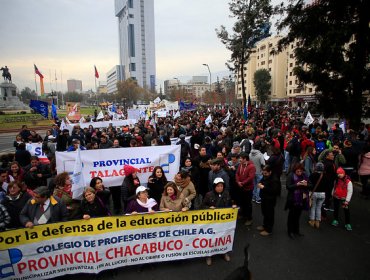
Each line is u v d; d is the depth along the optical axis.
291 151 9.86
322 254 5.51
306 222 7.02
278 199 8.73
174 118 24.31
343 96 12.28
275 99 82.94
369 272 4.93
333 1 11.66
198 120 20.02
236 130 13.80
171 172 7.48
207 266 5.08
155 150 7.31
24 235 4.30
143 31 192.00
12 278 4.33
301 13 12.96
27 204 4.74
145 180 7.35
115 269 4.93
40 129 34.97
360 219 7.16
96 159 6.98
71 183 5.83
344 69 11.51
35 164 7.22
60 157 6.82
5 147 22.09
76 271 4.62
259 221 7.12
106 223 4.62
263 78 80.12
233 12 26.73
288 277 4.79
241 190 6.82
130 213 5.15
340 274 4.87
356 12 11.70
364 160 8.65
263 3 24.78
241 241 6.05
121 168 7.16
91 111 70.56
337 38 11.34
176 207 5.28
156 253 4.91
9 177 6.90
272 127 15.04
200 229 5.00
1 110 54.34
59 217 4.85
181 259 5.04
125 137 11.62
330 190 6.99
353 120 12.47
